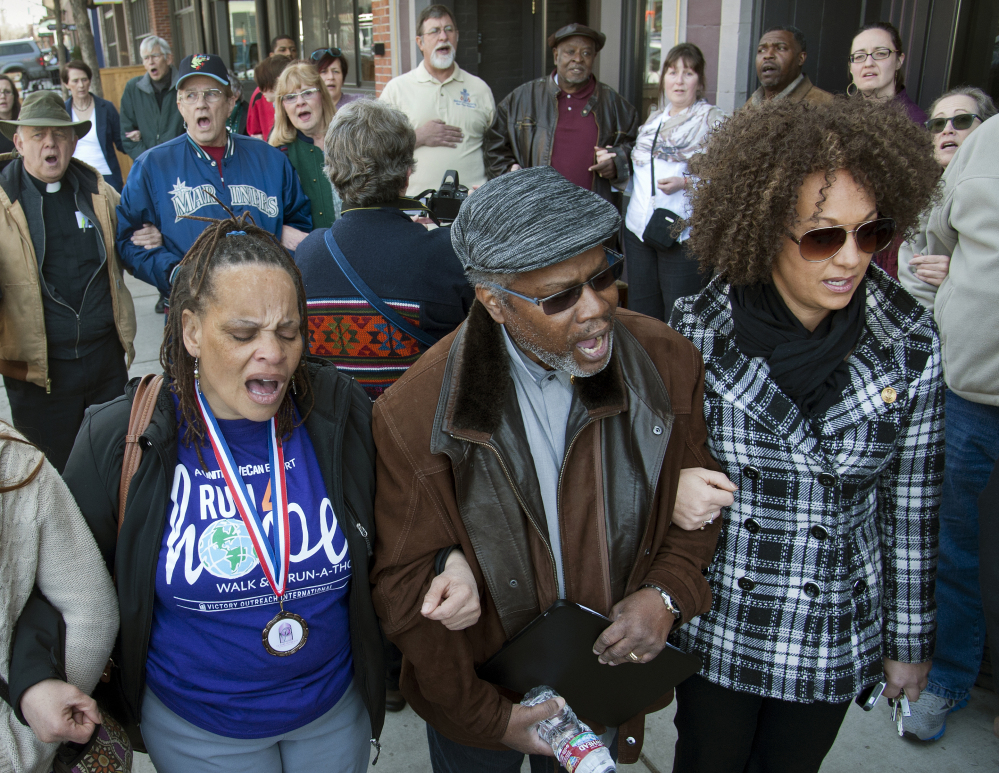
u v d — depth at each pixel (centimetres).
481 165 514
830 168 132
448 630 142
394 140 215
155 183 324
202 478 139
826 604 151
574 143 498
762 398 148
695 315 157
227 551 137
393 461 142
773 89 418
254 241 134
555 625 139
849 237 135
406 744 246
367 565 148
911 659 160
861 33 364
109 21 2306
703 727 167
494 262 124
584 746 137
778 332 148
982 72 409
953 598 228
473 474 140
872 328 150
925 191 142
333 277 216
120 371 350
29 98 302
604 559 145
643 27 617
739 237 142
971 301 208
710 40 490
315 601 145
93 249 326
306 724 150
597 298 127
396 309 213
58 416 336
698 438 150
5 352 320
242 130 659
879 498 160
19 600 131
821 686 152
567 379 145
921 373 148
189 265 132
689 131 435
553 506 145
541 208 122
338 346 220
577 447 144
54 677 129
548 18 734
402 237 216
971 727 246
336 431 145
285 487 142
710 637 160
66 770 139
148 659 145
